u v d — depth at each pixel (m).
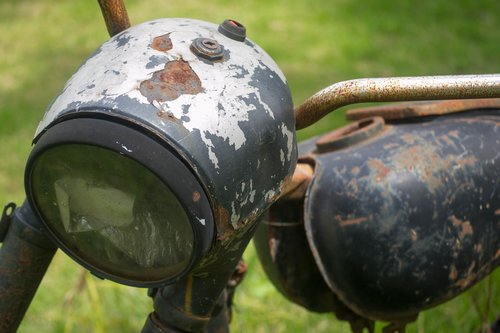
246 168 0.87
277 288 1.28
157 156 0.81
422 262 1.12
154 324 1.00
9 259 1.03
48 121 0.87
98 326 1.92
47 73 4.32
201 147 0.83
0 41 4.86
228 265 0.97
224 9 5.27
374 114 1.28
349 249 1.13
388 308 1.16
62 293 2.19
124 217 0.87
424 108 1.23
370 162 1.14
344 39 4.70
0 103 3.91
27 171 0.87
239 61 0.92
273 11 5.23
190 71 0.88
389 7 5.28
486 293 1.90
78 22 5.15
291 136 0.95
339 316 1.27
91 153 0.83
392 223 1.11
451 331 1.90
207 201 0.83
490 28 4.89
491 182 1.15
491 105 1.27
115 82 0.86
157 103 0.84
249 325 2.01
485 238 1.15
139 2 5.43
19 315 1.05
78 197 0.88
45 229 0.92
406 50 4.53
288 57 4.42
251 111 0.89
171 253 0.86
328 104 0.97
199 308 0.99
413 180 1.12
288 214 1.19
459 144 1.16
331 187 1.14
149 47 0.90
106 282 2.10
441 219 1.12
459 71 4.18
